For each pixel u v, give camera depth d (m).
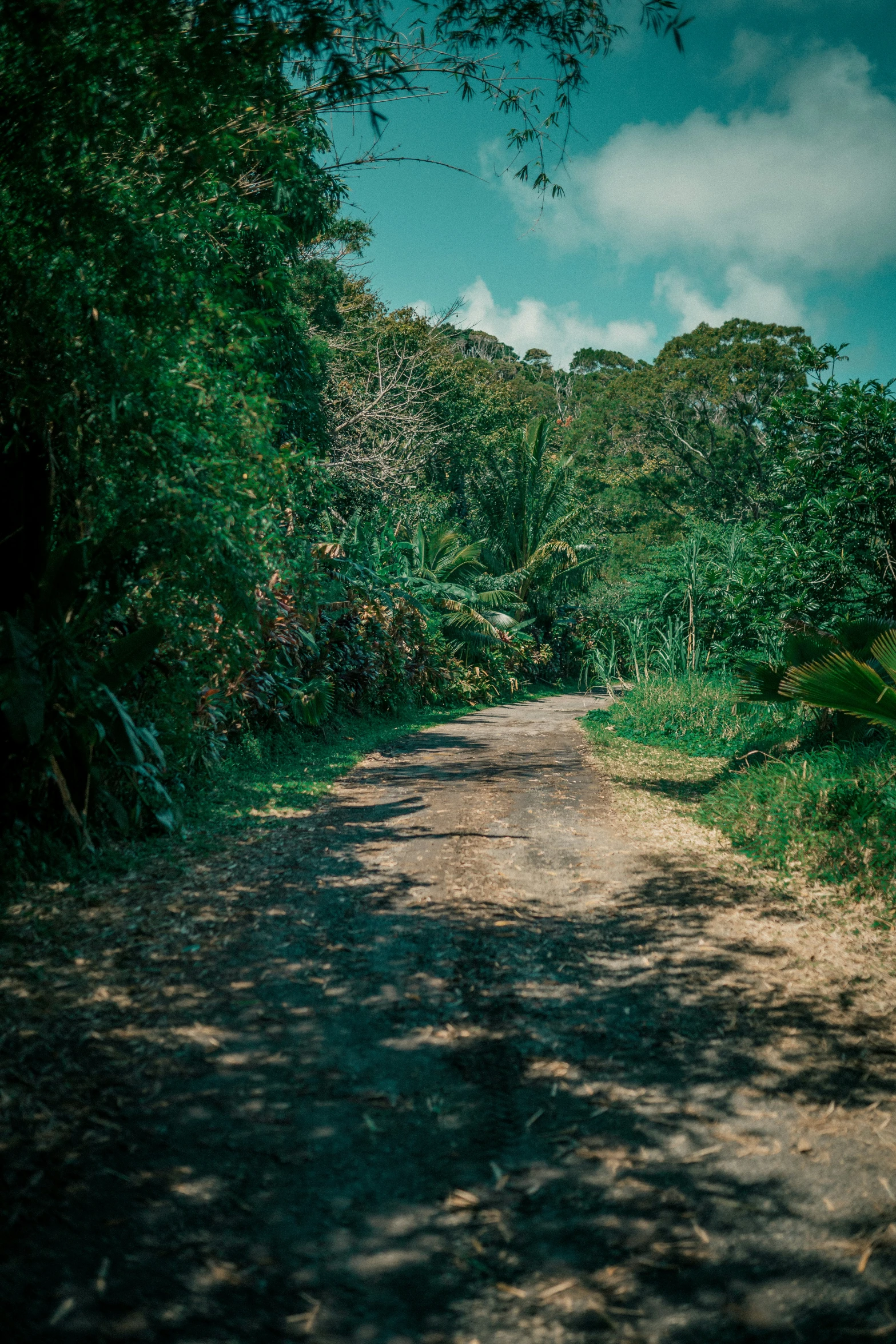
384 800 8.91
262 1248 2.48
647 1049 3.74
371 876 6.12
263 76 5.22
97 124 4.98
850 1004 4.25
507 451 36.22
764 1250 2.55
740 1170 2.92
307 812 8.18
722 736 13.73
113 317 5.67
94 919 5.03
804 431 11.84
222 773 9.30
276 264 12.57
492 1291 2.37
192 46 4.71
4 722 5.62
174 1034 3.72
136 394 5.68
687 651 19.56
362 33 4.90
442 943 4.88
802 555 11.84
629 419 45.16
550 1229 2.61
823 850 6.44
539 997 4.23
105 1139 2.95
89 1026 3.75
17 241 5.31
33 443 5.79
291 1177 2.80
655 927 5.26
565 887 6.04
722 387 40.81
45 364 5.55
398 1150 2.96
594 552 35.50
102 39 4.72
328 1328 2.22
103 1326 2.17
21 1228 2.49
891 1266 2.50
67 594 5.89
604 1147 3.02
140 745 6.45
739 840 7.27
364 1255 2.48
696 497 43.84
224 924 5.05
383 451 23.23
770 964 4.72
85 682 5.97
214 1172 2.81
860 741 8.87
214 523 5.95
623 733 15.45
